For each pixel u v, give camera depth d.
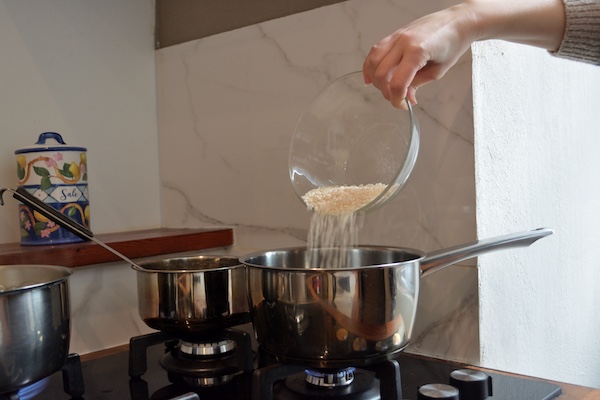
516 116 0.93
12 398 0.60
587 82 1.23
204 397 0.70
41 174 0.90
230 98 1.08
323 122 0.82
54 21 1.04
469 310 0.82
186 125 1.16
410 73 0.60
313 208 0.75
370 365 0.67
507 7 0.66
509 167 0.90
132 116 1.17
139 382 0.76
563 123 1.11
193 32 1.14
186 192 1.17
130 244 0.94
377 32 0.88
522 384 0.71
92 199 1.09
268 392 0.64
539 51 1.01
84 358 0.89
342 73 0.93
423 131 0.85
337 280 0.61
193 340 0.83
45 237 0.90
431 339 0.86
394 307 0.63
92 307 0.94
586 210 1.23
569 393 0.69
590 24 0.70
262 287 0.66
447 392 0.65
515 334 0.93
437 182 0.84
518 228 0.94
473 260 0.81
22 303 0.59
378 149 0.75
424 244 0.85
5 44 0.97
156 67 1.21
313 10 0.96
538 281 1.02
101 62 1.11
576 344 1.20
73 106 1.07
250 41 1.05
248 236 1.07
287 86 1.00
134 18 1.17
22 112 1.00
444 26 0.63
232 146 1.09
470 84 0.80
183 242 1.02
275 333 0.65
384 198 0.71
